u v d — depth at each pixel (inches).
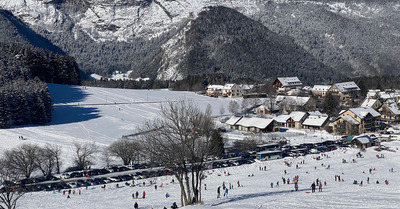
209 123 2139.5
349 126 6136.8
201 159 2078.0
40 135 5767.7
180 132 1963.6
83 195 3294.8
